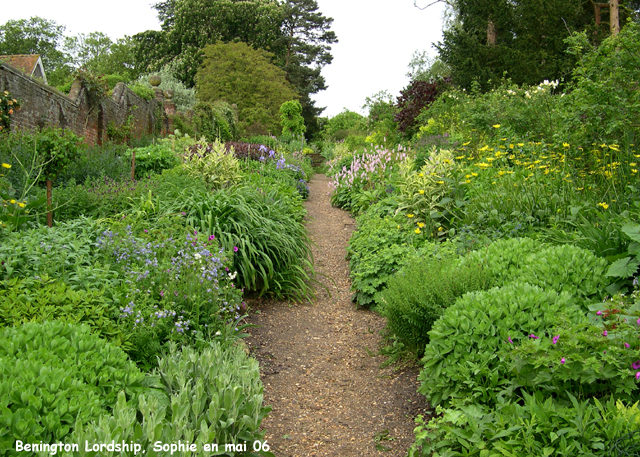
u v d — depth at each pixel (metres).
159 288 3.95
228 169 8.59
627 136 6.11
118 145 12.34
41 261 3.59
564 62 18.05
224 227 5.68
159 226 5.17
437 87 19.03
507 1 19.66
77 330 2.68
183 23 37.16
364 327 5.08
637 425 2.12
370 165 10.62
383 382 3.89
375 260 5.60
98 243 4.26
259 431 3.07
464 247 5.28
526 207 5.65
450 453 2.55
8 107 8.21
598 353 2.51
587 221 4.93
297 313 5.48
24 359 2.29
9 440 1.87
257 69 30.95
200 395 2.62
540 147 7.82
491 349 2.97
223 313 4.53
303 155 20.86
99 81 12.44
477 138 10.11
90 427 1.93
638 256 3.58
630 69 6.23
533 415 2.34
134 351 3.28
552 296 3.23
